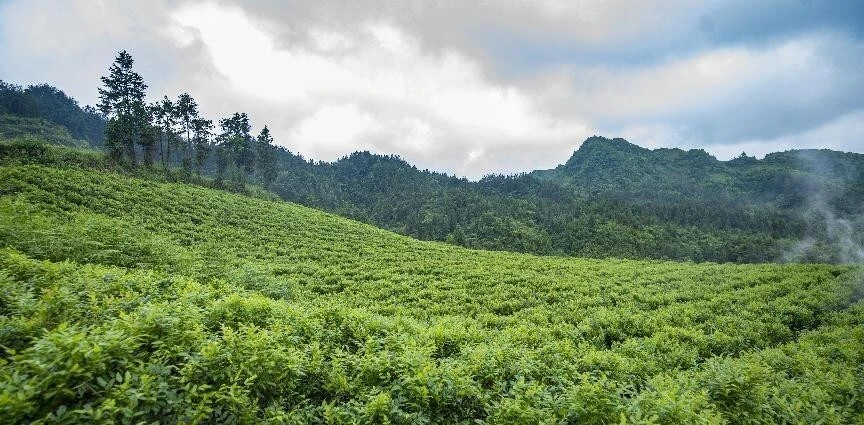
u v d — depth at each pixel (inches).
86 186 1637.6
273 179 4185.5
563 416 231.0
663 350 505.4
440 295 892.6
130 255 647.8
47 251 561.9
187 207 1809.8
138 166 2684.5
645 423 203.0
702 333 601.3
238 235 1539.1
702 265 1743.4
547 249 3902.6
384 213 5738.2
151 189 1943.9
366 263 1339.8
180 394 200.2
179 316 287.0
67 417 171.9
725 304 865.5
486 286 1060.5
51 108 6604.3
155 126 3026.6
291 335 323.0
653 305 898.7
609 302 879.1
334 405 243.6
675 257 3828.7
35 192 1376.7
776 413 273.1
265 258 1262.3
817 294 933.2
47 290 302.4
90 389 188.7
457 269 1306.6
